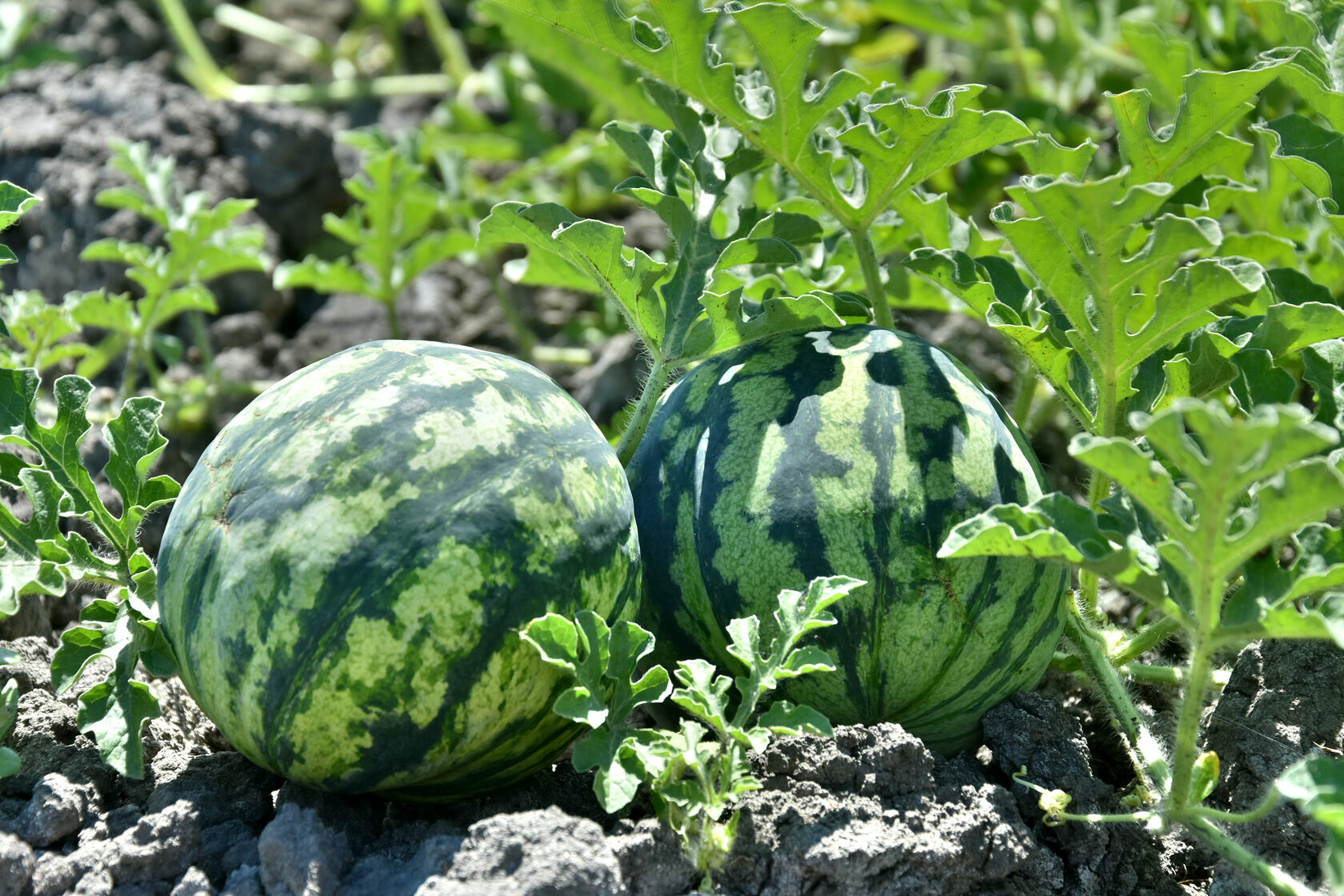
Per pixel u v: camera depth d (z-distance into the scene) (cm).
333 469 206
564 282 340
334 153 495
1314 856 233
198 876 207
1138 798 238
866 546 222
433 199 412
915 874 214
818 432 228
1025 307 264
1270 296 267
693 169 272
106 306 359
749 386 238
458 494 206
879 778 222
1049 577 232
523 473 211
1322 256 321
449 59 586
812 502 223
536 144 541
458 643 203
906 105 242
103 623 230
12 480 241
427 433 209
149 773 236
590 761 205
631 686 213
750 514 226
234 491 212
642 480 245
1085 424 260
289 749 207
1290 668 256
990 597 225
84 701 219
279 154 479
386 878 206
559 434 220
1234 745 252
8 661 221
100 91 477
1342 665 255
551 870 193
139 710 219
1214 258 260
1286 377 240
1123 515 207
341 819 218
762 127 256
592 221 237
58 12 589
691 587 234
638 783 203
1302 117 278
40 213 438
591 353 468
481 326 491
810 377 236
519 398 220
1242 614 196
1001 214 248
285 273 404
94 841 215
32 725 243
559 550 211
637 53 250
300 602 201
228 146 478
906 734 225
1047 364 258
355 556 201
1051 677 292
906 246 339
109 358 401
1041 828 233
